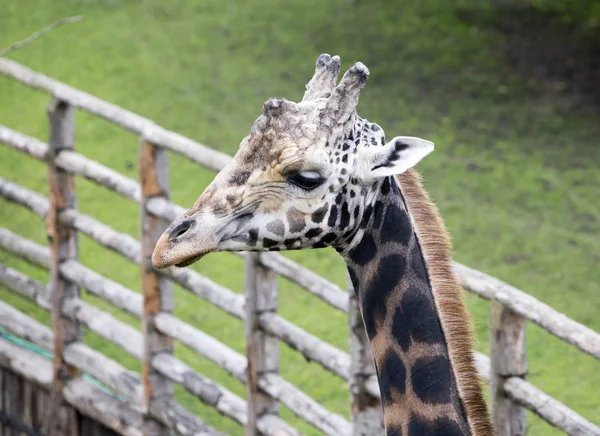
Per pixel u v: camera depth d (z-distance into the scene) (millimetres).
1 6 25469
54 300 14211
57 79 22156
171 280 12883
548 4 25422
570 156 19344
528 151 19547
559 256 16547
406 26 24516
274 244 7414
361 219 7516
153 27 24516
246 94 21609
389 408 7555
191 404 14711
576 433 9125
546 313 9078
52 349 14500
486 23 24609
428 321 7449
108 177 13266
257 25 24656
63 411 14383
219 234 7301
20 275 15141
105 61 22938
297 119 7250
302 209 7328
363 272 7672
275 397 11688
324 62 7551
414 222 7656
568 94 21594
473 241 16938
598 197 18078
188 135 20109
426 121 20500
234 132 20188
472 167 19016
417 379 7395
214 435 12477
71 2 25656
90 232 13664
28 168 19828
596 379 14148
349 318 10539
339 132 7309
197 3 25859
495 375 9656
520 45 23578
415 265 7539
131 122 12617
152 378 13102
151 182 12562
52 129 13766
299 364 15055
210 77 22281
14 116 21250
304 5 25766
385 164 7262
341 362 10953
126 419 13531
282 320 11586
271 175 7246
